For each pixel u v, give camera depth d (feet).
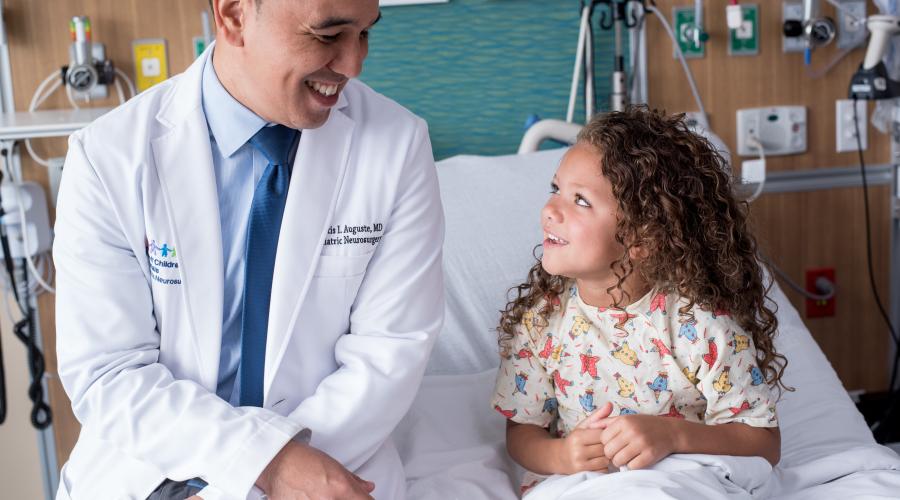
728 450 4.14
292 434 3.85
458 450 4.87
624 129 4.31
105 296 4.06
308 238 4.18
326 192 4.24
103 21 7.29
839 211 8.22
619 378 4.38
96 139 4.10
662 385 4.33
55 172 7.34
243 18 3.77
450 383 5.46
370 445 4.22
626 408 4.41
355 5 3.52
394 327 4.34
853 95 7.57
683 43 7.74
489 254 6.31
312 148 4.22
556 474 4.30
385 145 4.37
